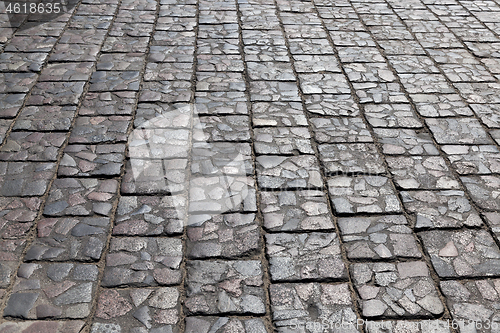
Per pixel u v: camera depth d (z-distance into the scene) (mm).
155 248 3574
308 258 3533
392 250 3623
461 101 5527
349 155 4621
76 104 5211
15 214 3803
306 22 7527
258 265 3482
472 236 3760
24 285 3236
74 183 4152
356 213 3951
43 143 4613
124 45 6551
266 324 3072
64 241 3590
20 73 5750
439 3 8531
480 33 7309
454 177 4379
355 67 6199
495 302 3236
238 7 8031
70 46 6453
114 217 3834
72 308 3100
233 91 5574
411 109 5367
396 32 7262
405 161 4566
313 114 5219
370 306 3186
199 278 3354
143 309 3121
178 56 6324
